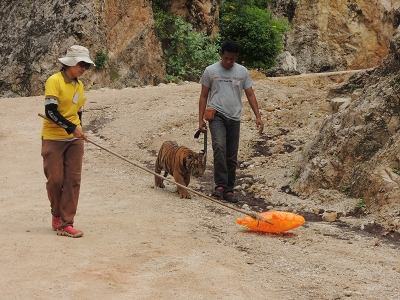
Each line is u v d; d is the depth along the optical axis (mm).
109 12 24344
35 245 5719
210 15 28406
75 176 6152
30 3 24266
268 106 12961
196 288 4883
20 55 23141
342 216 7445
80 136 6000
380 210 7211
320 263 5629
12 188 8617
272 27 29953
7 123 13586
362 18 35875
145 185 8914
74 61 5988
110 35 24406
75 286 4789
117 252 5645
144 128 12336
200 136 11555
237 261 5582
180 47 26922
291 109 12508
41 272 5051
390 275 5363
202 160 8016
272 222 6496
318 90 14312
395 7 36156
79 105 6230
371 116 8344
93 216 6992
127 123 12820
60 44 22922
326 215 7297
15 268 5121
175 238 6199
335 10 35750
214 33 29016
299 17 35812
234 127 8328
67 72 6047
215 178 8305
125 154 10992
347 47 35531
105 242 5945
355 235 6641
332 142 8688
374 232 6762
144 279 5016
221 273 5234
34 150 11125
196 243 6059
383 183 7344
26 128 13078
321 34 35656
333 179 8258
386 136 8172
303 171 8836
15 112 14867
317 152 8867
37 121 13805
